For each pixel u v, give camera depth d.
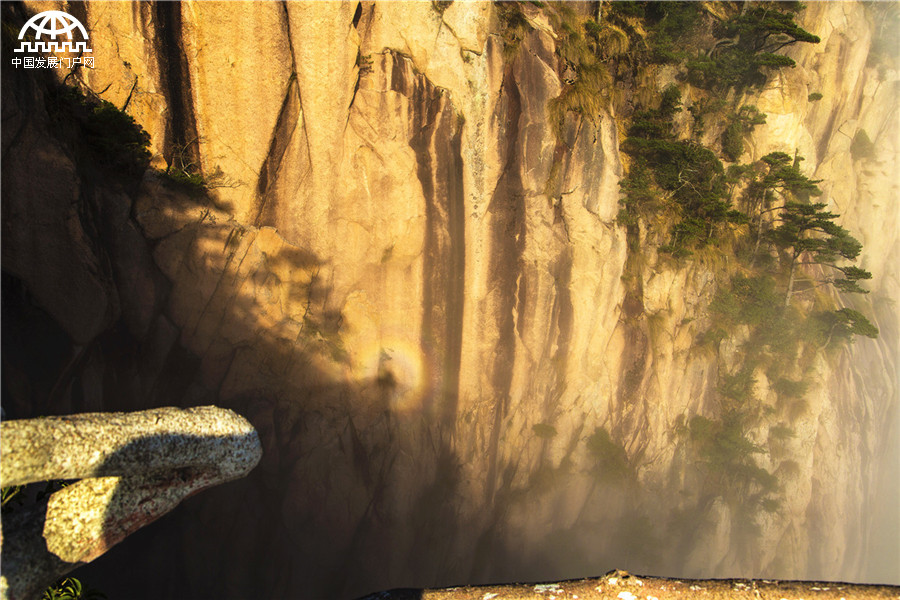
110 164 20.39
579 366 33.06
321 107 23.86
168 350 22.69
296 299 25.08
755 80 41.19
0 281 17.86
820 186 49.41
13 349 18.31
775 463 39.94
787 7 42.69
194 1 21.36
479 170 28.39
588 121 30.77
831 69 48.69
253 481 25.16
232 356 23.97
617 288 33.66
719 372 38.50
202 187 22.69
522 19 28.89
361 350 26.80
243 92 22.67
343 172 25.30
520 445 31.97
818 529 41.75
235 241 23.25
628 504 34.44
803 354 41.50
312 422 25.69
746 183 41.31
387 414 27.66
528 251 30.36
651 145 33.59
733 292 38.94
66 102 18.84
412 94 26.27
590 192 31.83
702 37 39.56
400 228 26.73
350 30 23.42
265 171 23.81
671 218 35.59
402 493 27.95
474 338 29.73
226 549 24.95
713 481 37.34
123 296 21.22
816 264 46.44
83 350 20.12
